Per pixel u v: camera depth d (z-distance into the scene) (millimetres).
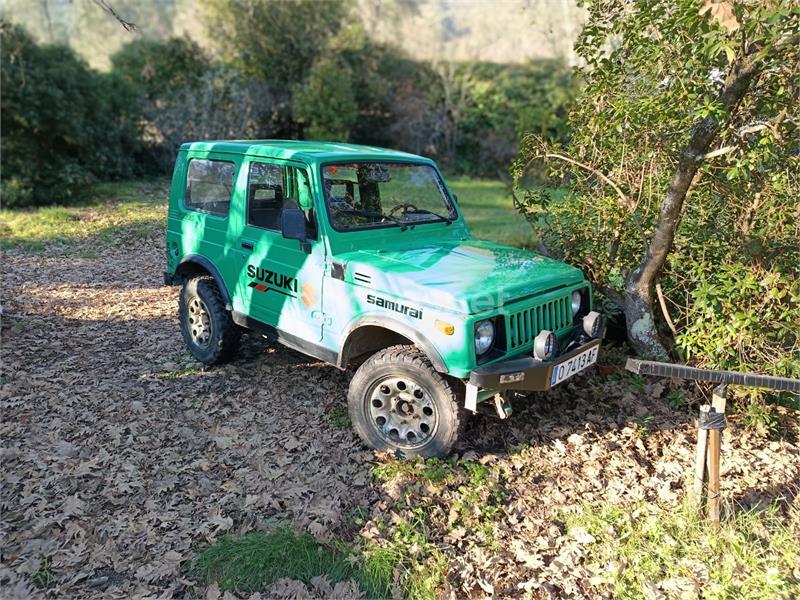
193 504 3668
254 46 23109
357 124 25906
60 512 3564
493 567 3225
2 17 13742
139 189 16453
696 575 3184
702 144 4285
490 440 4383
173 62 21125
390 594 3035
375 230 4453
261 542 3252
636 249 5605
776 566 3238
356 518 3516
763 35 3598
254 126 21594
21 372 5457
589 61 5395
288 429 4527
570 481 3969
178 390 5145
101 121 17109
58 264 9594
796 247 4484
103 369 5590
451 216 5129
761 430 4566
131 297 7945
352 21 25484
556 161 5891
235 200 4910
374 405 4109
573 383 5176
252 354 5840
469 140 26422
